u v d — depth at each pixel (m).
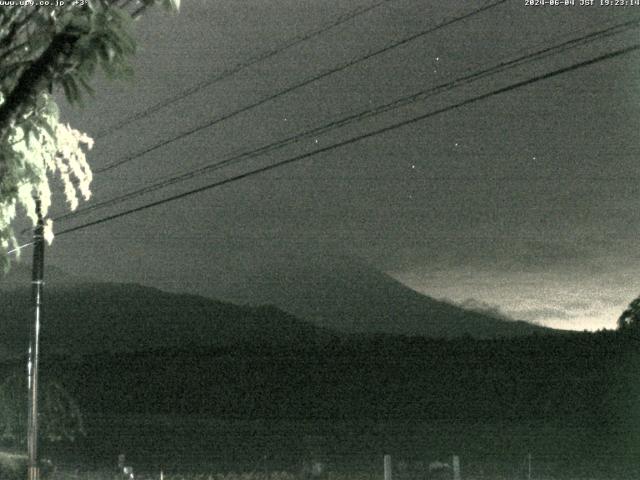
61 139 8.56
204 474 42.91
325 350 77.12
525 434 48.12
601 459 40.22
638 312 55.56
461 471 38.28
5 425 41.41
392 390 65.19
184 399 76.31
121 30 5.59
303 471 39.34
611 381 52.00
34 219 8.06
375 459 45.91
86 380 82.44
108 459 49.78
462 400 59.09
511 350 62.12
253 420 67.12
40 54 5.85
